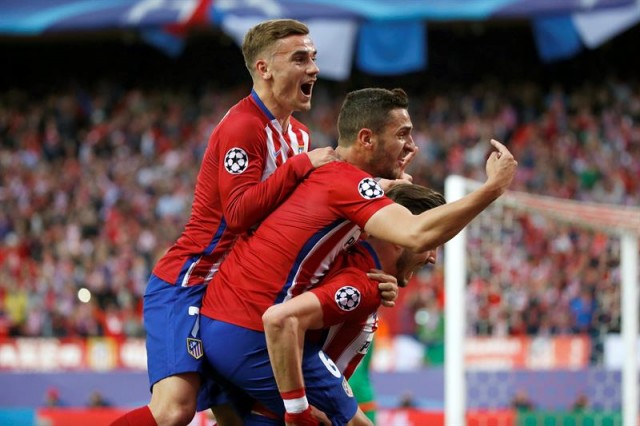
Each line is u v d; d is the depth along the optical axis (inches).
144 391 919.0
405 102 269.6
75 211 1321.4
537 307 942.4
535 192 1261.1
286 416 253.3
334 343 271.1
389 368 909.8
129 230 1263.5
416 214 270.5
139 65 1679.4
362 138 264.8
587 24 1109.1
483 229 924.0
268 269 260.7
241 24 1180.5
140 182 1373.0
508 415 748.6
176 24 1205.7
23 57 1689.2
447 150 1358.3
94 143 1475.1
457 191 488.1
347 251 271.6
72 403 930.7
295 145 299.0
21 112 1562.5
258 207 266.1
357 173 258.5
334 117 1499.8
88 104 1584.6
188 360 281.1
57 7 1250.0
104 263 1189.1
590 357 842.2
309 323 252.5
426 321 933.2
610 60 1546.5
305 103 287.7
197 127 1504.7
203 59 1669.5
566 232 996.6
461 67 1587.1
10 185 1386.6
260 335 259.9
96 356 954.1
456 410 482.0
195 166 1405.0
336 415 262.5
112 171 1405.0
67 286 1133.7
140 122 1523.1
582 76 1558.8
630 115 1406.3
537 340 851.4
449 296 489.7
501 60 1579.7
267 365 260.8
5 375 948.0
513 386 816.9
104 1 1238.9
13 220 1320.1
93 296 1115.9
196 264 291.6
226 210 274.5
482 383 823.7
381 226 247.9
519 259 973.8
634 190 1262.3
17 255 1234.6
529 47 1571.1
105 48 1679.4
